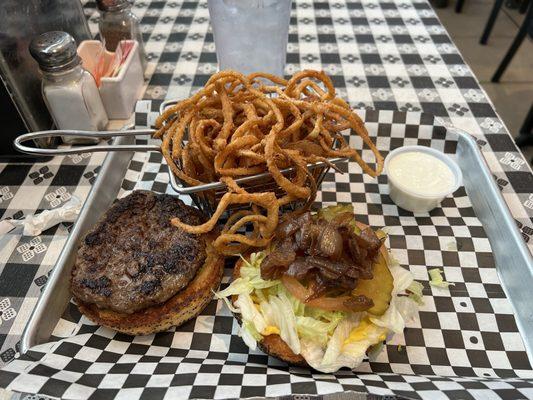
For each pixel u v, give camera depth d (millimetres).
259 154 263
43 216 331
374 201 361
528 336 276
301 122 275
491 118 419
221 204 253
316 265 242
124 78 408
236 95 293
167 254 272
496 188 330
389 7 587
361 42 522
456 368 264
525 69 839
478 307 293
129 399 215
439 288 304
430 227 340
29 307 289
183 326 284
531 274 280
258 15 385
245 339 259
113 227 290
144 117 386
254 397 208
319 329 250
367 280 256
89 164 386
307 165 275
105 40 456
